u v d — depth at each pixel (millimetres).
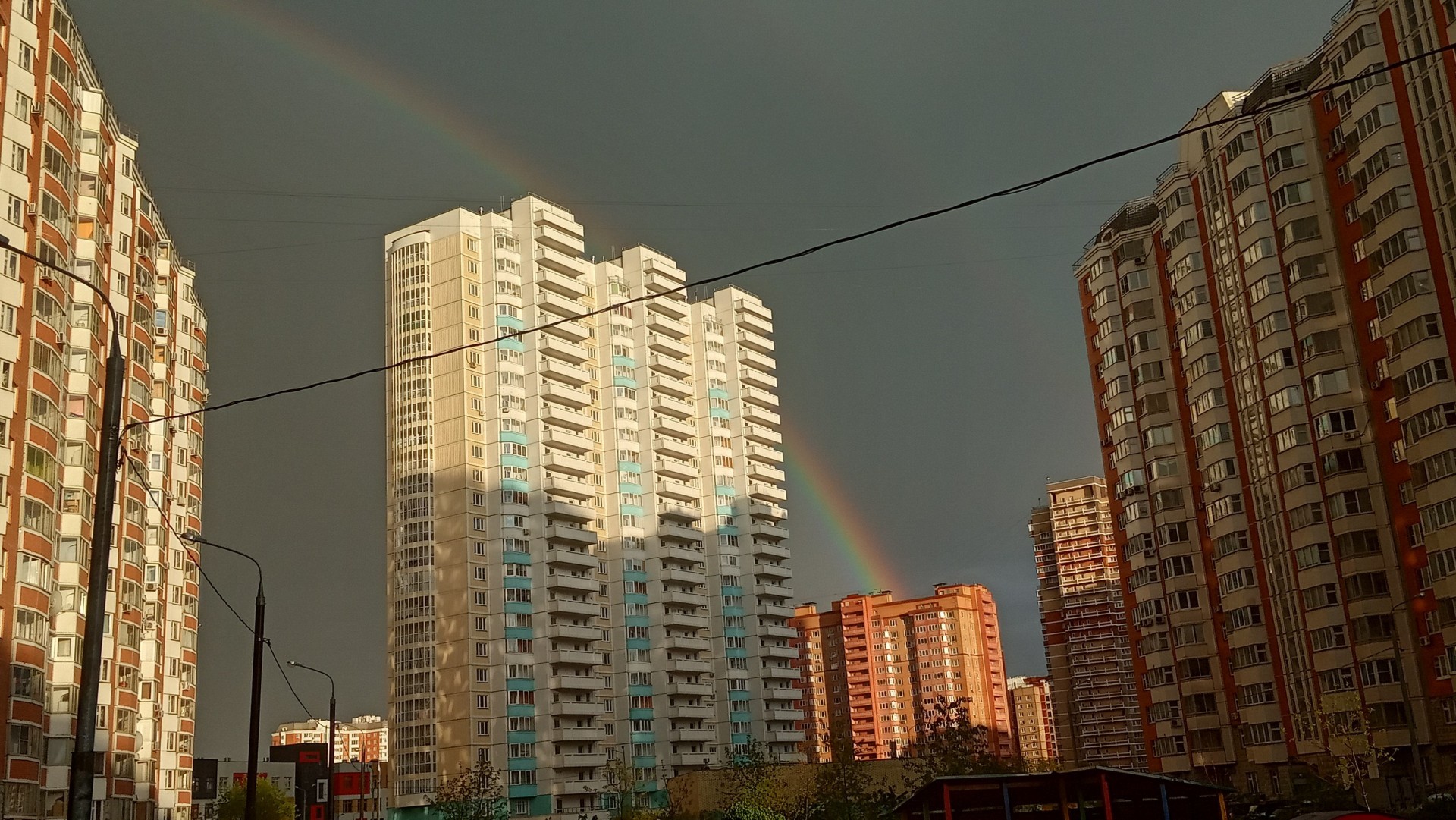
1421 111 78125
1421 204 78312
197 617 104312
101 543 24344
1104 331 111812
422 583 145750
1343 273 86125
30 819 60094
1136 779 43312
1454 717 76000
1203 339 99250
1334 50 85625
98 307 76312
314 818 102375
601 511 163375
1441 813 65312
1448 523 75312
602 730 149125
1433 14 76938
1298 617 87938
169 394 97312
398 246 158625
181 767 97250
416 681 143000
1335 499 84625
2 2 64062
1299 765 88562
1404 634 80375
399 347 155125
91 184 75750
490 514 148250
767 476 185125
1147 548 105125
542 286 159500
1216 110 97500
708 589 173125
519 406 154125
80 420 72250
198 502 106438
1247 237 93062
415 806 138750
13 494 61500
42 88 67312
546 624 147125
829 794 94250
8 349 62250
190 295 107625
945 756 112125
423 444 150125
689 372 177750
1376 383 83125
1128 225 113312
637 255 176375
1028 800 45750
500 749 139750
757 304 194000
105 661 75000
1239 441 96125
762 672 172125
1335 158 86250
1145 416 106625
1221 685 98375
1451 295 75938
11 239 63219
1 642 59438
